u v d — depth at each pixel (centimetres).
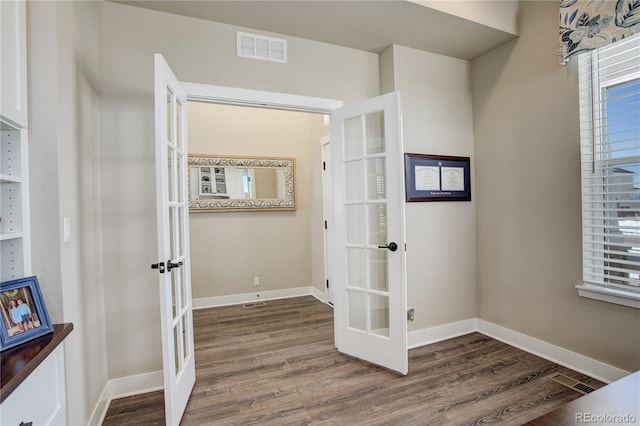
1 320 110
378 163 243
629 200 201
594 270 218
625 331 199
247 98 232
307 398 200
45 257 135
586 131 219
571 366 228
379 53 279
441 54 286
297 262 449
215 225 405
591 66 215
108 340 202
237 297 415
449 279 290
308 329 319
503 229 276
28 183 133
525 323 261
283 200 438
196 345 283
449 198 288
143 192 209
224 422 178
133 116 207
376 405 191
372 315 246
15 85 125
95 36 193
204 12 213
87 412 165
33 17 135
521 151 260
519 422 174
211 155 405
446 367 235
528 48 251
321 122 411
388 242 231
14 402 94
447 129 289
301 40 250
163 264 162
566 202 230
